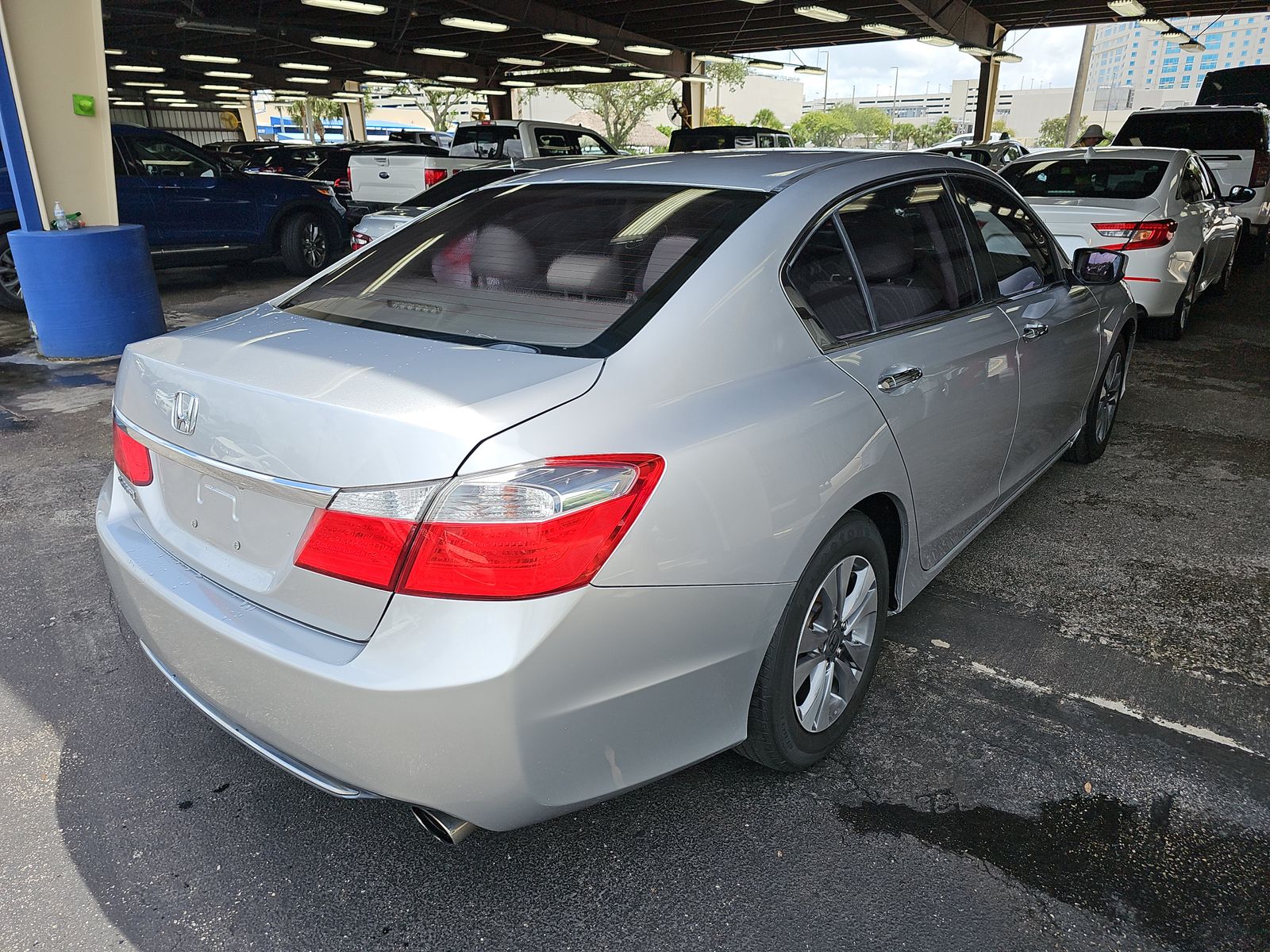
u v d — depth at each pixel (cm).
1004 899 199
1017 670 286
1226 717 262
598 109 5272
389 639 162
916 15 2031
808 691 229
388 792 168
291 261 1186
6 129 669
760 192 240
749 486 189
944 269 285
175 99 3888
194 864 211
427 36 2473
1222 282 973
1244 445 501
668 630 178
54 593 338
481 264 241
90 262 686
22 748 251
